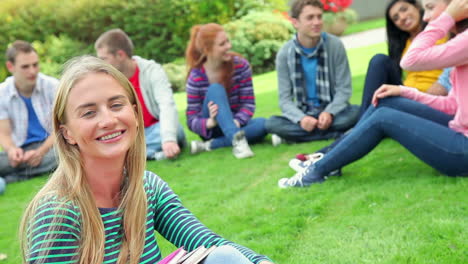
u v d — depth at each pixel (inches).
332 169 133.3
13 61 184.5
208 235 66.2
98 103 59.6
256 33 467.5
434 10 128.6
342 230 104.4
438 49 117.0
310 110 192.4
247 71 198.7
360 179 133.8
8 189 179.8
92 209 60.1
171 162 186.9
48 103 194.9
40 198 59.2
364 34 585.3
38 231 56.9
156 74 193.8
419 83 167.5
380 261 88.2
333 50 187.3
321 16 182.9
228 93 198.4
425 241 93.0
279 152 180.5
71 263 58.4
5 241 125.0
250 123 200.1
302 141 190.4
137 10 521.7
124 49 184.1
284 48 193.2
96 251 59.6
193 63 197.8
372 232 100.7
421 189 118.0
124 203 63.5
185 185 154.3
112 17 527.2
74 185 59.6
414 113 130.3
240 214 122.2
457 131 118.7
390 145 166.6
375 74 159.2
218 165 173.2
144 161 65.4
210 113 187.6
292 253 98.0
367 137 125.7
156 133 195.3
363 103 161.2
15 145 192.5
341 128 185.3
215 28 190.2
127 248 62.6
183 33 520.4
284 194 131.0
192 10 516.7
